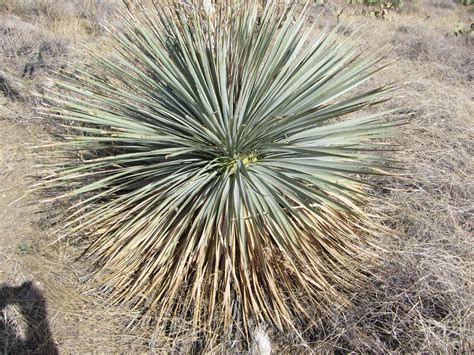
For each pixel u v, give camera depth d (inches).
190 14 106.3
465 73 238.5
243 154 105.4
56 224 129.9
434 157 155.1
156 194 102.7
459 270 113.9
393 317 103.3
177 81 104.3
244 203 91.0
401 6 460.8
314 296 108.7
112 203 102.8
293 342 103.3
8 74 185.9
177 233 99.6
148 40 107.3
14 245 124.3
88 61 190.2
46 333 105.6
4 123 164.6
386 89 102.7
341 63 108.9
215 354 101.0
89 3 264.1
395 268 114.3
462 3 561.9
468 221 131.7
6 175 144.6
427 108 180.5
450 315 104.0
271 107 105.2
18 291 113.3
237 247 102.5
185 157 107.4
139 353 103.4
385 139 157.9
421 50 263.6
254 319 104.5
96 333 106.5
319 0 341.4
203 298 107.5
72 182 119.4
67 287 115.2
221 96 101.1
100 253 115.6
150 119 111.5
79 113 105.1
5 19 241.4
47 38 217.3
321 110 98.9
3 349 101.2
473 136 170.7
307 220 96.9
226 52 106.0
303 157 103.1
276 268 102.6
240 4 105.6
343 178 98.5
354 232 116.1
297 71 108.3
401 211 132.3
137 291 110.9
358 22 320.8
